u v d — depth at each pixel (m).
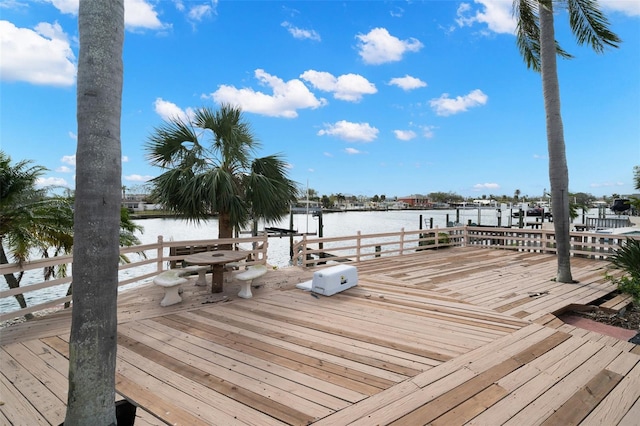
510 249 11.37
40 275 12.75
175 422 2.35
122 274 12.62
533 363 3.23
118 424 2.19
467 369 3.11
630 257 5.15
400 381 2.90
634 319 4.94
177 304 5.14
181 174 6.56
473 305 5.11
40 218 6.91
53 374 3.02
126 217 10.05
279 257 17.94
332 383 2.87
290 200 7.86
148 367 3.15
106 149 1.78
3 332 4.00
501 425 2.33
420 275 7.37
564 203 6.64
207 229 28.66
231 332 4.03
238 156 7.10
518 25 8.02
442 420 2.37
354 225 39.06
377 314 4.68
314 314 4.69
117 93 1.84
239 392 2.73
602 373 3.05
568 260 6.67
